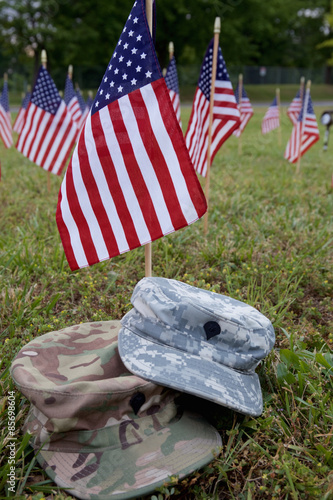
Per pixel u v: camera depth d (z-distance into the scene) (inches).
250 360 28.2
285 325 38.1
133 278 46.3
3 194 74.9
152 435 26.0
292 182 85.1
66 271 46.7
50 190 76.1
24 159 112.8
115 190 33.4
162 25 363.6
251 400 27.4
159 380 26.0
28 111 72.9
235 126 55.4
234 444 28.2
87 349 29.6
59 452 26.0
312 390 30.0
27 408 29.6
